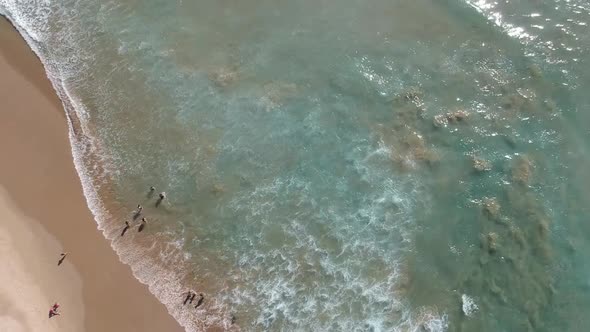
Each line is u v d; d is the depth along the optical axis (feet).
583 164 109.81
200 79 123.65
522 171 109.70
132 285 100.89
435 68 122.01
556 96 116.88
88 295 99.04
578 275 100.58
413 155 113.50
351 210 108.78
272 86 122.52
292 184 111.75
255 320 99.04
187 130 117.91
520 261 102.06
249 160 114.52
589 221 104.78
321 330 98.07
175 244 105.91
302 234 106.52
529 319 97.66
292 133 117.29
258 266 103.71
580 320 97.09
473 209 107.65
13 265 100.73
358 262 103.60
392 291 101.04
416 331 97.76
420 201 109.29
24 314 96.12
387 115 118.01
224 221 108.17
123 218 108.17
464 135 114.42
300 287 101.60
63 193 109.70
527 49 122.62
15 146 114.01
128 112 120.16
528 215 105.70
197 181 112.16
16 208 107.04
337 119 118.32
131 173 113.19
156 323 97.50
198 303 100.01
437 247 104.83
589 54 120.88
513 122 114.83
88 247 104.12
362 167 113.09
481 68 121.29
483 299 99.81
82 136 116.98
